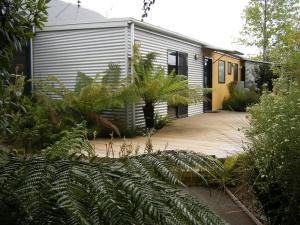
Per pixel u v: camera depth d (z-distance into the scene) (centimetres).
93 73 860
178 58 1076
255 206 346
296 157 255
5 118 182
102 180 89
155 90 796
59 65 896
